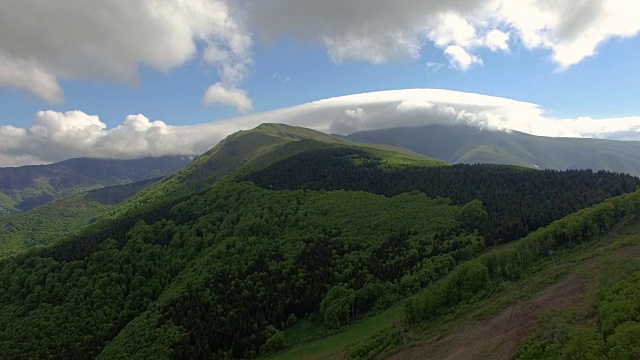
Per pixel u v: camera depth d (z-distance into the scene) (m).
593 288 65.88
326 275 152.00
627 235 96.50
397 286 138.12
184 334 131.12
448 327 84.31
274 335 126.88
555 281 78.31
